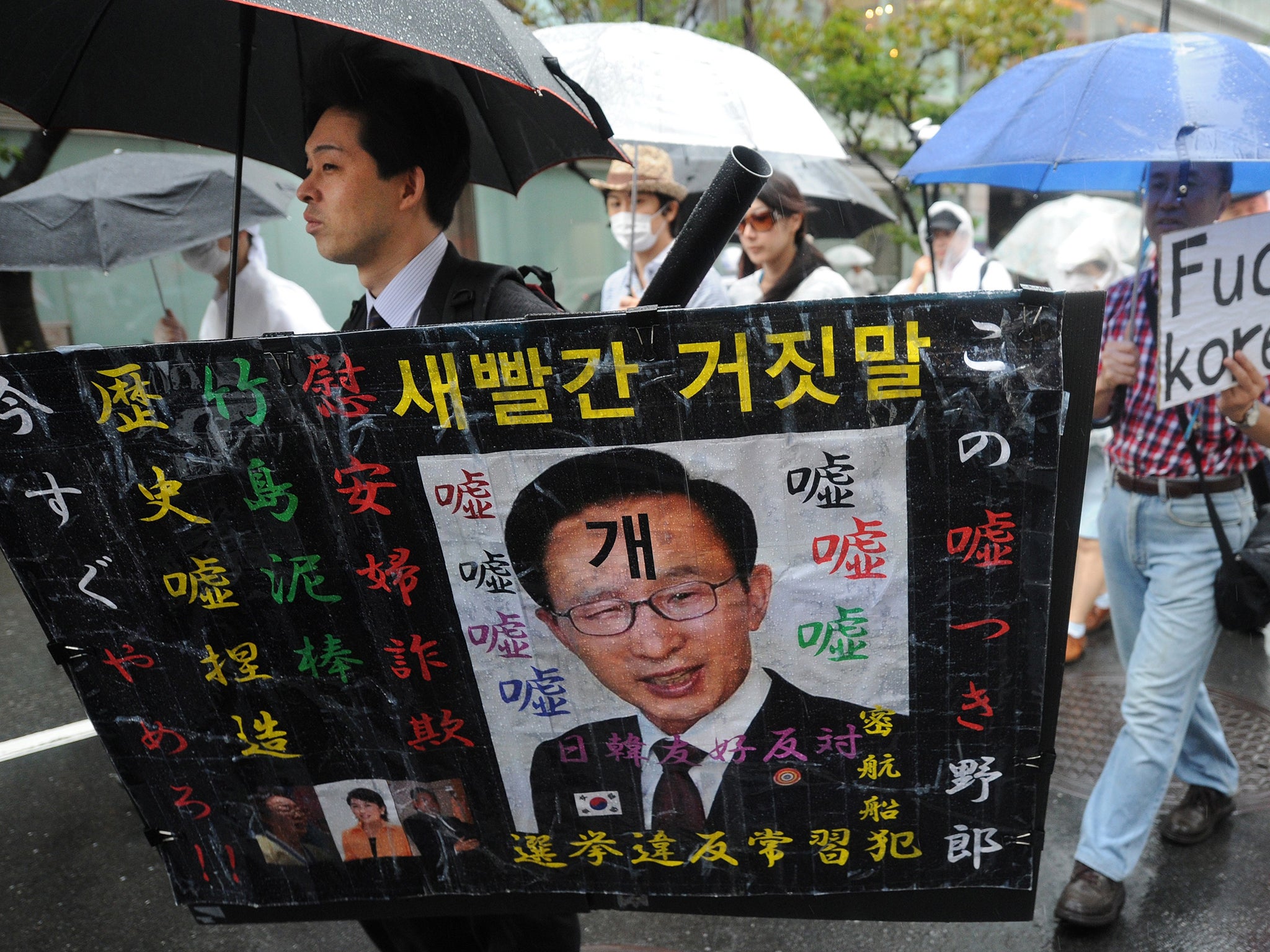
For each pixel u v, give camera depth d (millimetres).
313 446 1285
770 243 3963
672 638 1329
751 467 1233
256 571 1355
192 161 4695
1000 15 9750
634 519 1278
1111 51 2400
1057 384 1150
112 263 4465
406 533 1318
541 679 1384
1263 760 3387
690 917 2781
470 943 1893
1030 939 2619
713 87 3188
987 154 2494
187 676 1424
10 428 1294
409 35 1271
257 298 4441
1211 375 2244
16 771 3734
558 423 1238
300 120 2057
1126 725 2605
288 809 1509
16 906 2969
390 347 1227
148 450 1300
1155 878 2818
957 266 4879
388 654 1393
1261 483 2527
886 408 1187
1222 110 2191
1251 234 2164
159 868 3131
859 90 9117
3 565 5871
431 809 1492
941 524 1233
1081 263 6090
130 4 1934
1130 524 2605
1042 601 1250
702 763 1405
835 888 1462
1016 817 1379
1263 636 4328
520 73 1348
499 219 8594
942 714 1331
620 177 4055
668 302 1408
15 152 5523
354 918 1603
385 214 1652
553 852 1501
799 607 1296
